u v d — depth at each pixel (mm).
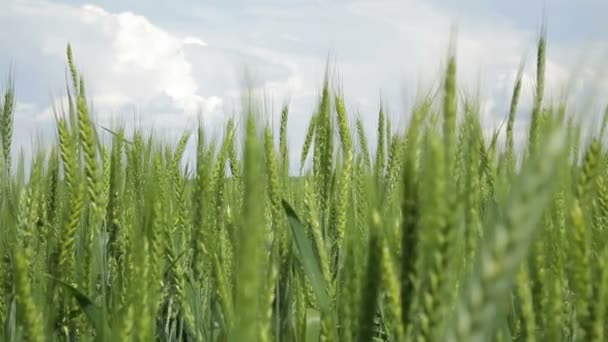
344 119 4531
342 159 3957
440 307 1504
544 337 2197
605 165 3023
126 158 5414
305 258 2916
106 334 2541
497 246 1041
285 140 4957
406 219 1767
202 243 3785
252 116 2021
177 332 4500
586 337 1756
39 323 2240
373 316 2080
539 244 2242
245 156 1439
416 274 1735
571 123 1989
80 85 3566
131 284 2441
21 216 3658
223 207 4262
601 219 2842
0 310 3303
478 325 1036
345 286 2180
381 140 4586
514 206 1044
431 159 1550
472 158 2270
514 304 2441
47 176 4215
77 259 3428
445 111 1685
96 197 3400
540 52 3762
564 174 2412
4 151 5273
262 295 1932
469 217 2188
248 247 1368
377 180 3914
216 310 3447
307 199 3322
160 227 2820
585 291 1767
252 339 1349
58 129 3307
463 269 1986
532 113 2607
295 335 3029
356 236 2281
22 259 2217
